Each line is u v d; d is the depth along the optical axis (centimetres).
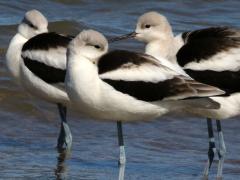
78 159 1477
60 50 1545
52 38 1565
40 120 1692
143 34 1550
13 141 1563
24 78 1585
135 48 2083
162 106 1309
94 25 2277
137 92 1288
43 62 1547
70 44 1275
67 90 1285
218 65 1445
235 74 1441
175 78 1285
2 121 1666
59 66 1536
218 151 1466
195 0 2522
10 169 1390
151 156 1506
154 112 1315
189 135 1641
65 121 1562
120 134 1362
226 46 1454
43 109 1736
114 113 1305
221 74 1445
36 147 1538
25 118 1694
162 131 1653
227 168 1468
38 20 1619
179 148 1565
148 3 2491
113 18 2364
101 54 1288
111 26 2283
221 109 1429
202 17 2428
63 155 1498
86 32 1275
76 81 1264
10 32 2164
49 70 1542
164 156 1512
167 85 1284
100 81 1272
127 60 1294
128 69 1286
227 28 1498
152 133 1638
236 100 1444
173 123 1700
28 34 1619
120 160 1362
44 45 1556
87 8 2422
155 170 1427
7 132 1612
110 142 1584
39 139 1593
